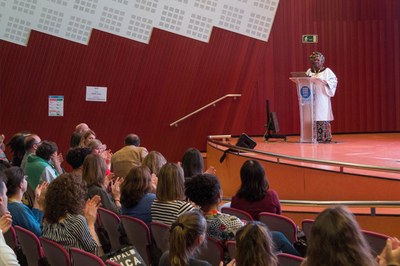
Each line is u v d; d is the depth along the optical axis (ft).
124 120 36.14
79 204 11.85
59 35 34.65
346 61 39.29
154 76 36.40
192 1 36.47
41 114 34.83
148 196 14.14
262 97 38.37
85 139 22.30
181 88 36.91
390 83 39.55
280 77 38.52
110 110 35.86
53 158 19.33
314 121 32.42
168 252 9.48
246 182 15.11
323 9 38.86
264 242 8.29
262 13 37.91
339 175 22.49
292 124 38.86
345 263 6.93
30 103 34.65
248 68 38.01
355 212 18.83
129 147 21.38
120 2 35.32
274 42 38.34
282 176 24.62
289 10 38.50
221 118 37.83
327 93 32.22
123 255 11.04
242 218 14.33
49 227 11.89
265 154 25.09
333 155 25.62
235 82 37.83
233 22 37.37
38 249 12.08
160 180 13.34
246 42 37.78
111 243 14.56
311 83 31.78
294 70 38.70
